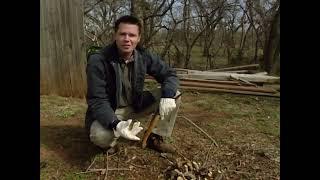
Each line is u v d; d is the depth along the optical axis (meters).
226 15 12.16
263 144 3.46
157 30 10.73
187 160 2.93
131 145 3.19
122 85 2.81
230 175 2.83
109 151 3.01
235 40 13.77
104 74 2.69
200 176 2.76
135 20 2.64
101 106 2.62
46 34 4.75
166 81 2.92
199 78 6.36
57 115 4.05
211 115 4.41
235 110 4.71
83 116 4.11
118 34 2.64
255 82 6.22
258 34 12.57
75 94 4.96
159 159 3.01
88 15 10.05
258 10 12.12
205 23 11.73
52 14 4.76
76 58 4.89
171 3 10.72
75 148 3.16
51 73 4.86
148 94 3.07
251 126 4.05
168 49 11.04
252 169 2.94
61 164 2.87
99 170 2.77
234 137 3.63
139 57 2.79
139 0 9.61
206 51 12.02
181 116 4.26
